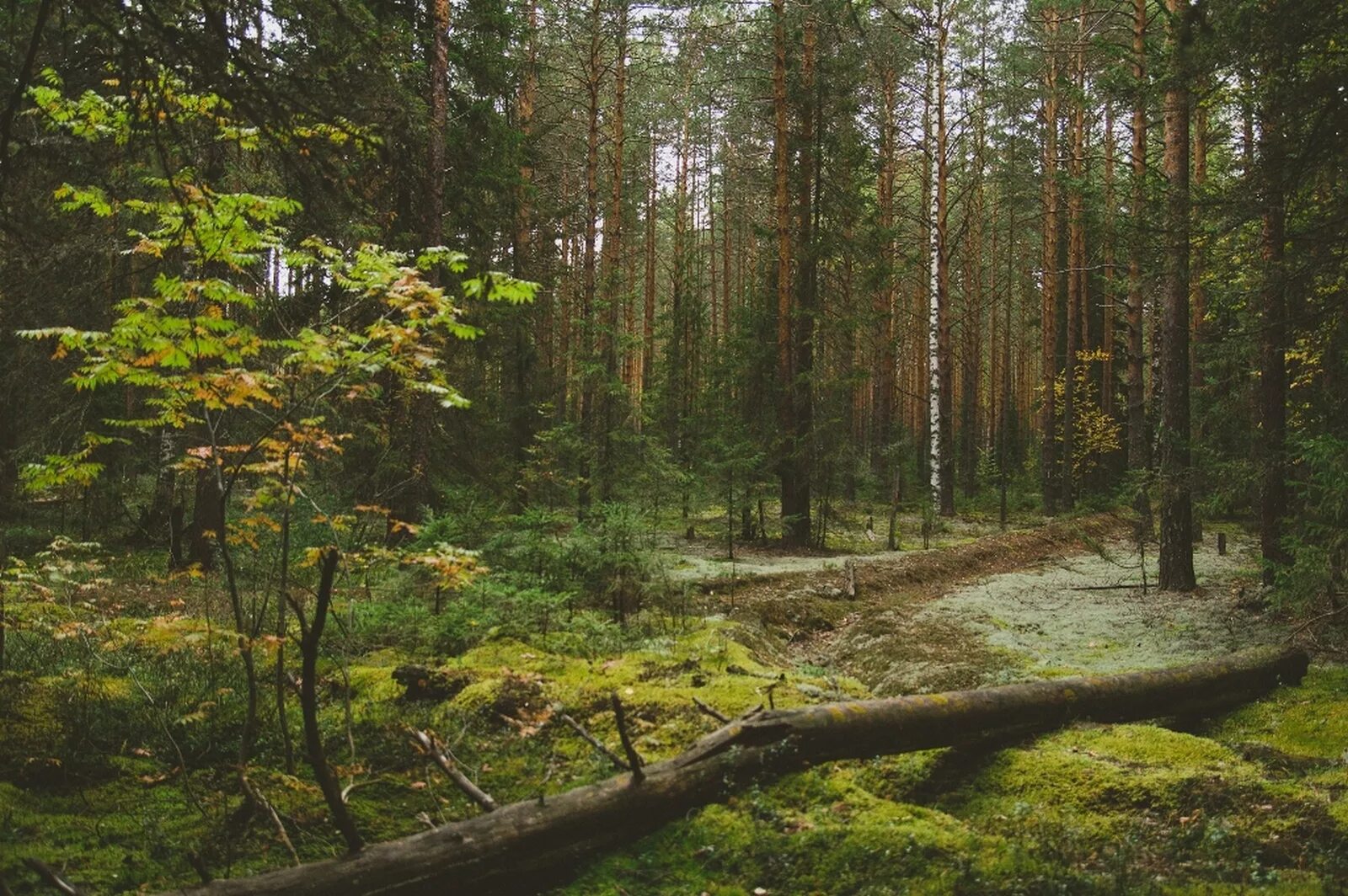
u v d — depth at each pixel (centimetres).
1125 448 2983
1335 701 705
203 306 501
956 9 2491
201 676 654
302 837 485
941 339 2497
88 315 741
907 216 2875
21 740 533
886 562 1596
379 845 419
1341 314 1026
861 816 498
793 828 485
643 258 3909
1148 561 1794
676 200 3800
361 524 825
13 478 1210
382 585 903
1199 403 1645
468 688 650
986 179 3083
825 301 2072
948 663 932
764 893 435
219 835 478
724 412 2072
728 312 2864
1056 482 3234
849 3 1959
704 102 2962
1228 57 955
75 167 531
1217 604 1170
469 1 1545
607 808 470
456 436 1600
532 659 749
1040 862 450
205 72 340
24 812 482
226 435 554
